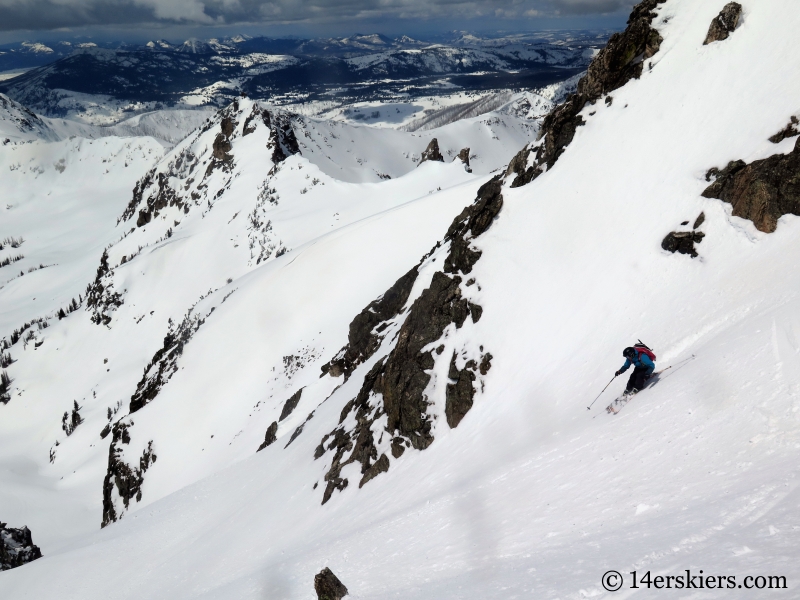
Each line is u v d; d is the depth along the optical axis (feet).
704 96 83.71
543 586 32.01
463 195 228.02
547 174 100.73
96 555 131.03
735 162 70.13
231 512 120.26
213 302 326.03
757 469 33.27
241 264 440.86
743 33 84.84
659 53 96.37
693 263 66.59
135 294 490.49
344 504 87.45
